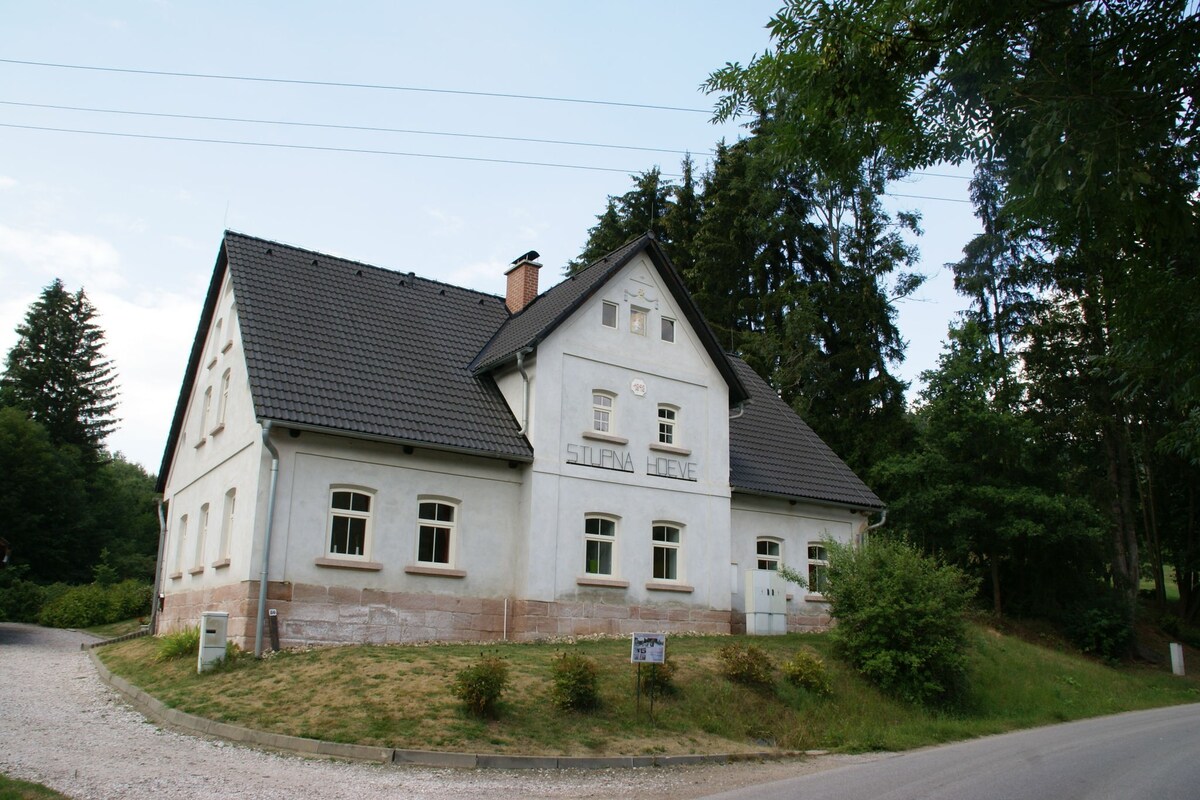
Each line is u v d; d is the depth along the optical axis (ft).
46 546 171.63
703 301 143.64
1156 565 145.69
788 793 34.30
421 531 64.54
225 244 72.49
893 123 25.40
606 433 73.15
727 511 79.66
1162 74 22.18
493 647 58.95
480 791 33.42
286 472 58.90
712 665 56.44
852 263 140.67
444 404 68.33
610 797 33.88
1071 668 87.97
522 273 86.99
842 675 61.11
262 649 55.16
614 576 71.36
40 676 58.95
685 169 154.51
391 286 80.59
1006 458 107.24
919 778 38.06
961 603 64.44
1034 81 23.08
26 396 198.90
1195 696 91.30
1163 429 121.49
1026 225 25.70
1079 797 33.91
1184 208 22.56
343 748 37.45
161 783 31.27
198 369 82.58
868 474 126.93
